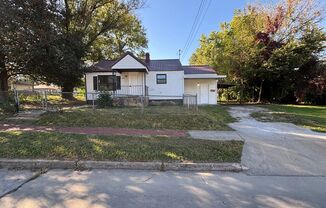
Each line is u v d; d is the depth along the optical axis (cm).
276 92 2867
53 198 438
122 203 421
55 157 634
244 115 1587
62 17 1953
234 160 646
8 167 601
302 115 1534
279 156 701
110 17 2577
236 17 3011
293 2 2678
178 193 467
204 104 2308
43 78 2002
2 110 1229
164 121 1102
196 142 781
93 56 3000
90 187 489
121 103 1747
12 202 422
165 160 628
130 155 647
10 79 2339
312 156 707
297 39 2656
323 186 511
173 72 2177
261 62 2658
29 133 841
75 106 1627
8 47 1548
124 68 1962
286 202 435
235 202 432
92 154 651
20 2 1535
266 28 2727
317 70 2600
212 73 2384
